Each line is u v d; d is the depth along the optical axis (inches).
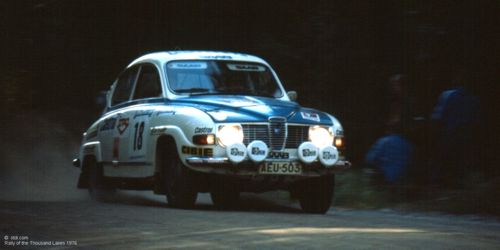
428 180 814.5
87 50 1246.3
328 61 1002.7
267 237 436.8
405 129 871.7
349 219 549.0
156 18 1221.1
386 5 954.1
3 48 1210.0
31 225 492.7
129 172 717.9
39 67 1237.7
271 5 1074.7
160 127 666.2
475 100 810.8
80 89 1263.5
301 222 513.7
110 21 1240.8
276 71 1061.8
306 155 641.0
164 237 438.9
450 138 803.4
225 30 1145.4
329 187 670.5
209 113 636.1
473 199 695.1
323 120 665.6
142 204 742.5
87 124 1226.0
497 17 869.8
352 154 1000.9
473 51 882.8
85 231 465.4
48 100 1252.5
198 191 647.1
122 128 737.6
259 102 667.4
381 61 975.0
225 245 410.6
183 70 717.9
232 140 627.5
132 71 770.8
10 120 1192.2
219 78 719.7
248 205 759.7
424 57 901.8
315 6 1013.2
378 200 763.4
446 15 885.2
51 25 1212.5
